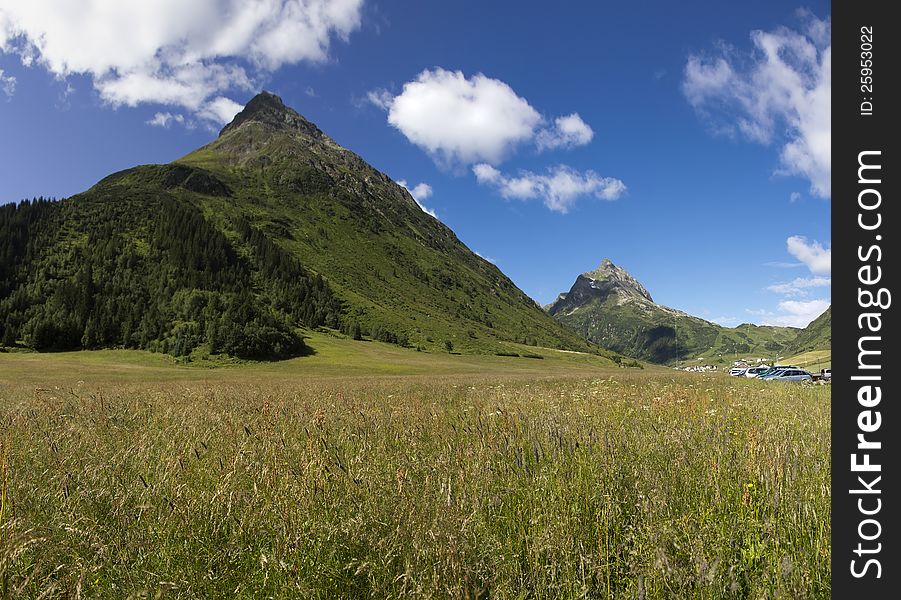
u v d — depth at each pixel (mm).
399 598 2990
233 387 25406
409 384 30703
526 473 5047
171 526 3691
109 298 121750
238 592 3223
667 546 3527
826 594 3420
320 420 7434
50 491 4531
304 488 4227
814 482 4672
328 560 3381
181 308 118062
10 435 6633
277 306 154125
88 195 182125
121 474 5074
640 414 9359
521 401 11461
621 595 3293
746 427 8047
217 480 4637
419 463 5480
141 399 13055
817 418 9297
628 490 4590
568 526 3889
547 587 3393
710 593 3090
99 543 3402
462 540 3344
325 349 121188
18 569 3172
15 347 103250
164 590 3031
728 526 4059
